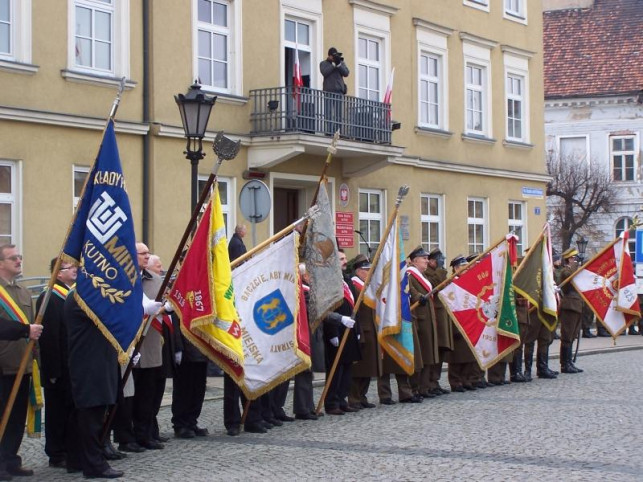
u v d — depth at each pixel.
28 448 11.02
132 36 18.30
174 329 10.89
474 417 12.55
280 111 20.38
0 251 9.38
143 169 18.48
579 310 18.30
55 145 17.05
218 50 20.05
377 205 24.08
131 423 10.48
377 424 12.07
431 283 15.34
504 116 28.73
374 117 22.12
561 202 41.09
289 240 11.71
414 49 25.14
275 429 11.81
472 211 27.59
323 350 13.04
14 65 16.36
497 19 28.45
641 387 15.70
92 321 9.10
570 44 46.44
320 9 22.19
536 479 8.75
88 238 9.09
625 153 44.19
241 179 20.27
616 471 9.08
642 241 26.88
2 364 9.16
